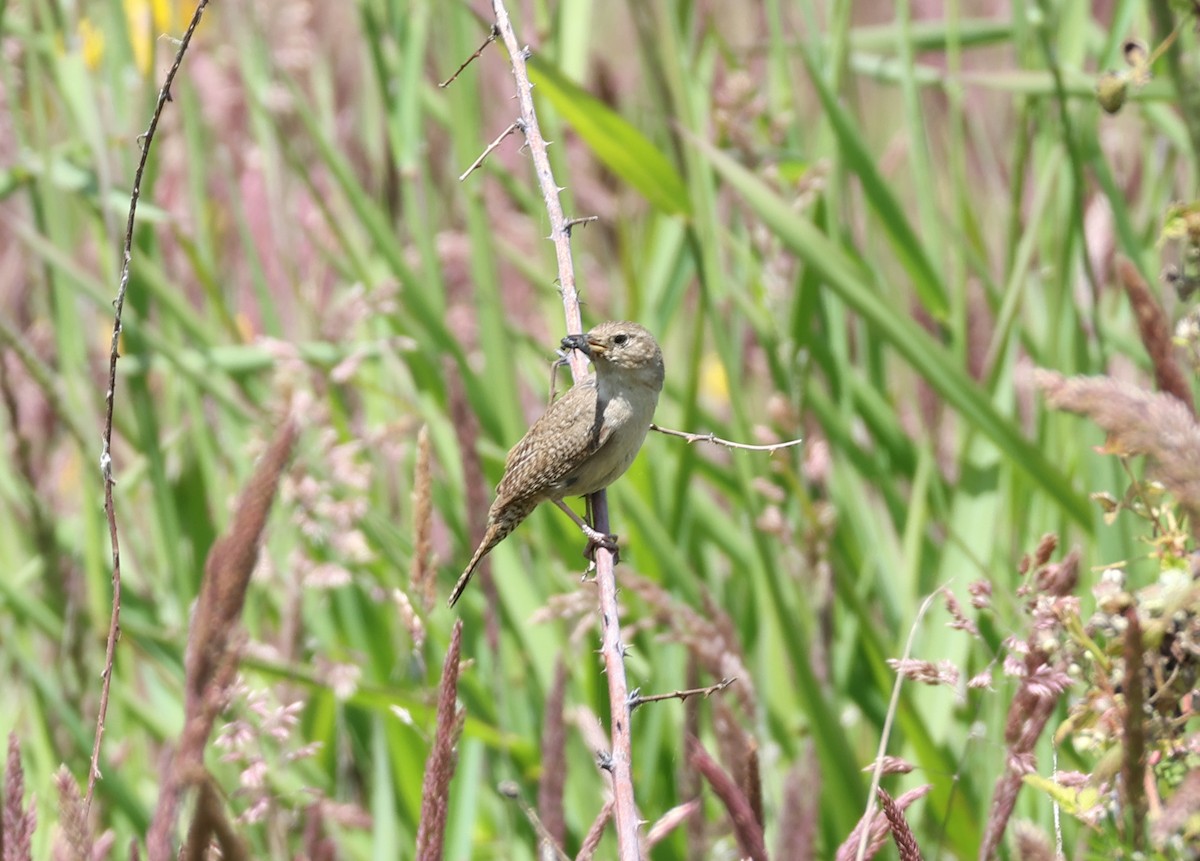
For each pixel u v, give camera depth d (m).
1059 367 10.54
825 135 11.82
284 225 12.28
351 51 15.48
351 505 9.91
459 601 10.87
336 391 12.09
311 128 11.61
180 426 12.14
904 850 5.40
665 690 10.36
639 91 14.76
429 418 11.34
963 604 9.72
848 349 12.85
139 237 12.19
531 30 13.26
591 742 6.78
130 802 9.50
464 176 7.02
